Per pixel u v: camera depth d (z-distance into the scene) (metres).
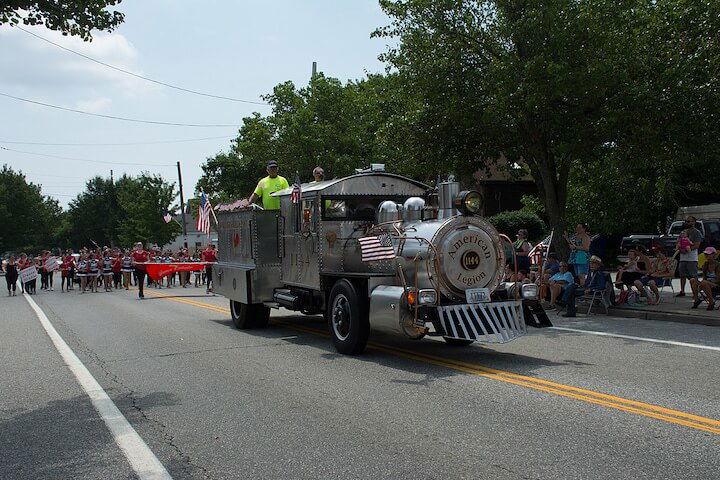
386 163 26.64
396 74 15.84
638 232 27.80
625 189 26.36
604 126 13.38
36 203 90.00
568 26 12.78
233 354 9.02
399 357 8.41
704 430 4.98
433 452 4.64
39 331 12.60
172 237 54.47
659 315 11.58
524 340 9.62
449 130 15.10
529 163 15.98
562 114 13.74
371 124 30.56
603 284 12.47
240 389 6.81
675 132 13.38
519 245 15.88
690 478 4.03
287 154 30.91
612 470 4.18
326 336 10.56
